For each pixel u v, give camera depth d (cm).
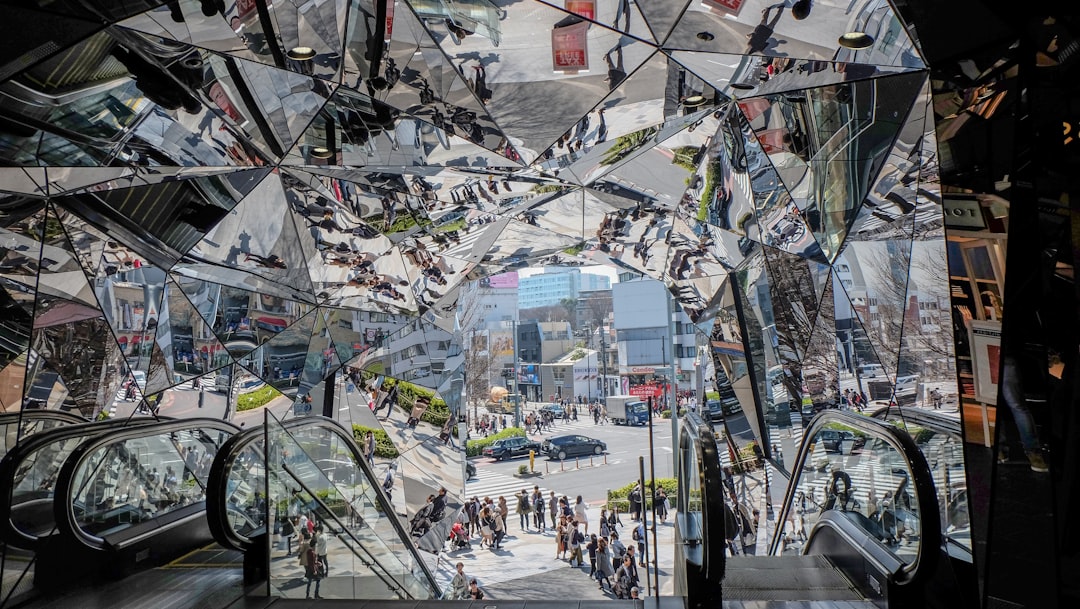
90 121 769
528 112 942
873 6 621
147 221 1085
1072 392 548
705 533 659
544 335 5928
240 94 825
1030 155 561
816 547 973
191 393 1399
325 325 1802
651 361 3594
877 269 971
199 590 831
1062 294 553
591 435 4038
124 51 681
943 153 616
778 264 1295
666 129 1044
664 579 1020
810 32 705
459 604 775
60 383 1059
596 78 861
